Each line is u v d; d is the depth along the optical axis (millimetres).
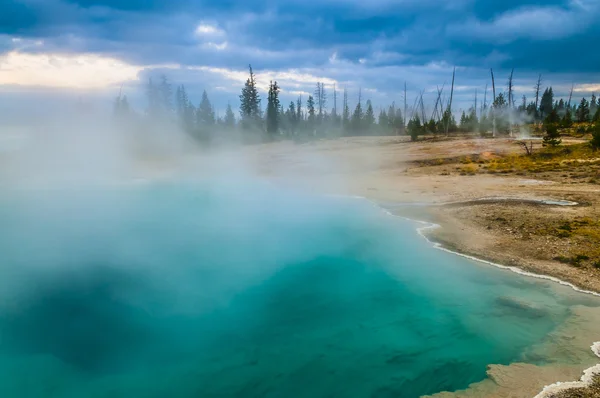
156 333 10312
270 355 9047
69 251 16500
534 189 20859
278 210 21531
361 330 9742
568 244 12875
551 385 6895
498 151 37125
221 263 14789
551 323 9078
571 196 18562
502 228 15148
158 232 18875
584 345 7992
